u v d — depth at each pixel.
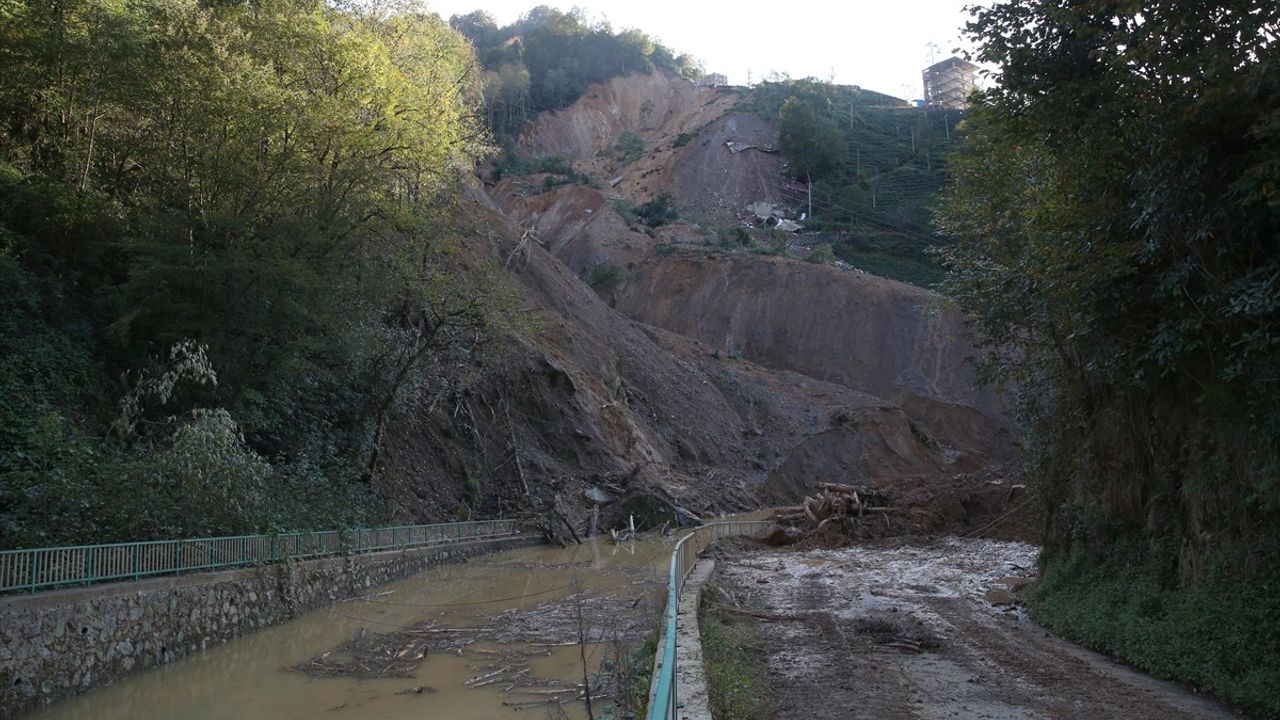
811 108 123.38
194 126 19.77
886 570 23.20
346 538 19.86
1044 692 9.10
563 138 138.38
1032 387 19.06
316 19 22.52
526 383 41.06
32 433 14.28
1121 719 8.02
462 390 37.09
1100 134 10.62
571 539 34.00
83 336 18.86
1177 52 9.66
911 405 69.81
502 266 51.34
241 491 16.03
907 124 139.00
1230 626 9.25
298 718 10.00
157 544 12.79
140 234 19.72
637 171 125.31
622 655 11.10
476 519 32.97
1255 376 9.12
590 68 153.25
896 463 60.91
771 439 58.41
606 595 18.95
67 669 10.38
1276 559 9.20
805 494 54.53
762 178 119.25
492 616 16.67
